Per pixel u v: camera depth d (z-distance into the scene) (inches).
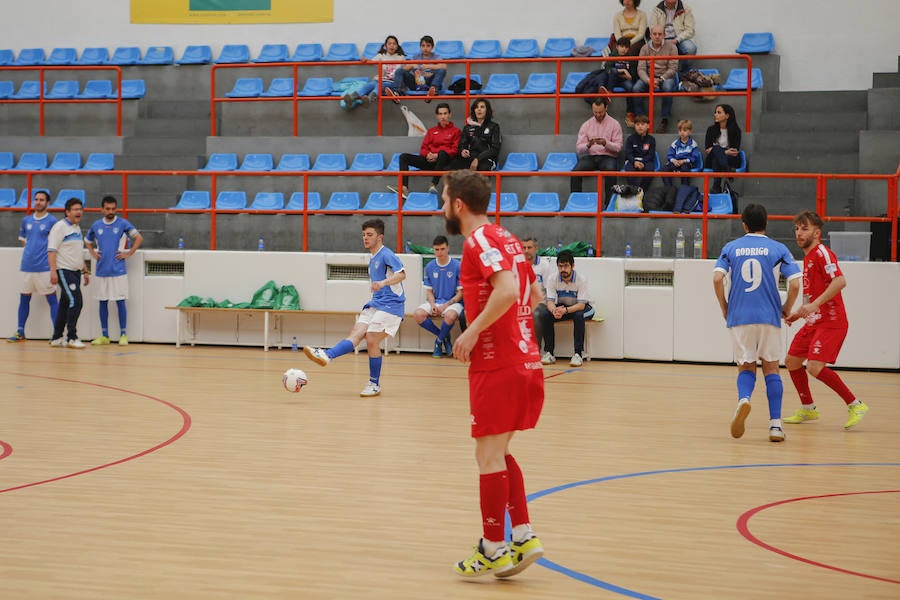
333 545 165.5
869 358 455.5
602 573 151.2
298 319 516.7
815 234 298.8
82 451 246.4
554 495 205.2
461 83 635.5
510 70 662.5
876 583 145.6
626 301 482.3
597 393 370.6
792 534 174.6
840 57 636.7
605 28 676.7
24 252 526.3
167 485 209.3
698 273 473.1
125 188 555.2
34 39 750.5
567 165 581.3
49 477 215.8
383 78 650.8
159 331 532.1
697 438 277.6
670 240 512.1
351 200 581.6
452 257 489.7
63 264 502.3
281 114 661.9
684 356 475.5
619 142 559.5
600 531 176.4
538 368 154.9
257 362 457.1
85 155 670.5
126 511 186.2
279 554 159.5
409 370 436.1
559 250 499.2
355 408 324.8
